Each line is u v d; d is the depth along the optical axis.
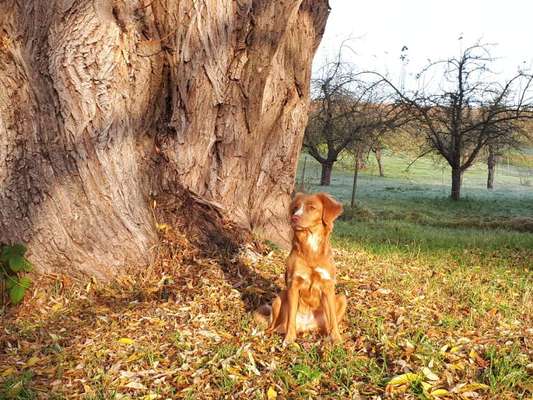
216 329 2.47
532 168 23.05
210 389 1.92
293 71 4.16
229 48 3.44
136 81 3.13
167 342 2.30
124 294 2.83
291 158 4.27
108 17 2.83
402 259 4.29
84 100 2.78
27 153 2.75
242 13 3.42
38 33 2.70
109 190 2.94
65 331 2.40
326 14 4.45
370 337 2.38
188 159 3.51
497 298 3.19
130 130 3.10
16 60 2.68
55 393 1.89
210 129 3.54
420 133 14.32
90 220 2.88
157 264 3.11
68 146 2.79
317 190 16.53
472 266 4.16
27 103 2.73
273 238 4.13
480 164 26.23
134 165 3.16
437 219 10.46
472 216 11.24
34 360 2.12
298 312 2.44
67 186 2.82
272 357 2.20
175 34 3.24
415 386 1.91
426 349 2.19
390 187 18.38
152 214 3.33
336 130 12.66
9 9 2.64
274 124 4.15
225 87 3.53
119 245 2.97
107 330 2.42
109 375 2.00
